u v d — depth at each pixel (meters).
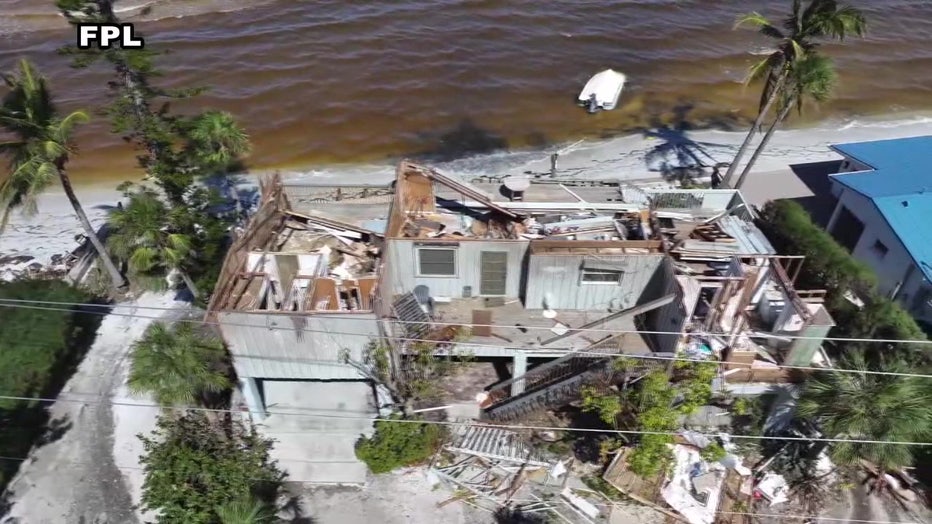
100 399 26.89
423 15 64.06
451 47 58.66
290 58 56.12
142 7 63.34
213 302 20.36
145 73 26.45
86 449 25.02
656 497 21.83
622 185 28.61
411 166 25.73
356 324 20.75
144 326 30.19
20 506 23.22
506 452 23.69
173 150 29.78
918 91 54.00
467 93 52.56
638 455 21.27
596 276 23.50
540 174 42.69
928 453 22.69
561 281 23.61
